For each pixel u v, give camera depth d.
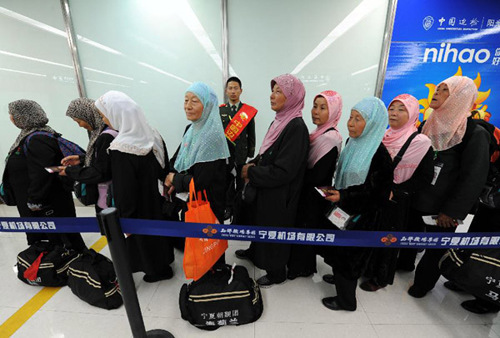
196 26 2.48
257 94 2.66
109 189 1.49
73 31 2.53
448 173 1.41
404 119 1.40
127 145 1.29
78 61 2.62
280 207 1.38
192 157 1.32
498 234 1.12
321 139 1.35
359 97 2.61
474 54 2.41
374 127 1.17
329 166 1.35
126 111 1.31
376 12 2.35
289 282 1.72
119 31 2.53
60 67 2.65
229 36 2.49
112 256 1.03
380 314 1.47
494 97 2.53
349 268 1.29
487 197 1.28
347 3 2.34
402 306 1.53
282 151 1.28
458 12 2.29
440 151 1.43
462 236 1.12
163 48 2.56
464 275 1.20
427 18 2.32
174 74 2.64
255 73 2.59
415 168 1.34
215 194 1.35
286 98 1.33
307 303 1.54
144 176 1.43
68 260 1.69
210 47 2.53
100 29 2.53
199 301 1.32
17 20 2.52
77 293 1.54
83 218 1.16
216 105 1.35
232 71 2.60
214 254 1.32
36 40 2.58
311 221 1.46
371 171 1.18
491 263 1.15
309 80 2.58
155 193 1.50
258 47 2.51
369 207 1.20
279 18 2.41
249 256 1.94
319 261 1.97
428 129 1.52
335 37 2.44
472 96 1.30
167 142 2.89
